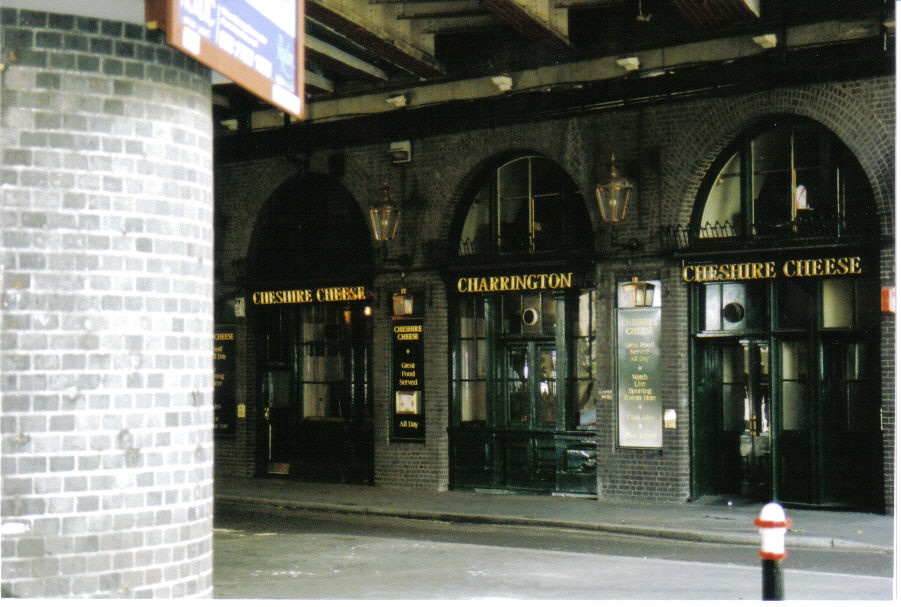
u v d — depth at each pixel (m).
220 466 21.19
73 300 6.96
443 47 18.19
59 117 6.99
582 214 17.50
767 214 15.92
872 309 15.00
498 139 17.81
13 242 6.86
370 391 19.62
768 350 15.95
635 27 16.55
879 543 12.66
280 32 7.70
